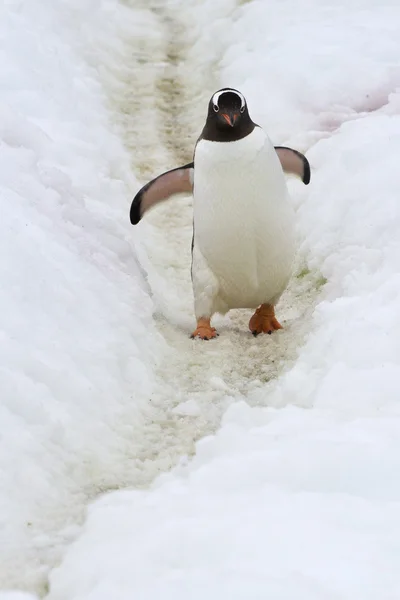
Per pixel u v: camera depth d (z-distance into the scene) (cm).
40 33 1823
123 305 1045
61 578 646
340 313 996
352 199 1305
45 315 923
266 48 1900
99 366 917
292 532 604
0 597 627
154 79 1959
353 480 670
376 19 1950
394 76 1700
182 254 1380
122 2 2297
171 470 807
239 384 996
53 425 809
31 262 968
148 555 616
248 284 1131
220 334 1150
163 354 1048
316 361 938
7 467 745
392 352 874
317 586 541
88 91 1755
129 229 1327
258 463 714
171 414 919
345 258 1202
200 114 1819
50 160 1344
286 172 1220
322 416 800
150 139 1731
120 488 788
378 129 1487
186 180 1166
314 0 2075
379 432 731
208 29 2122
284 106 1686
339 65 1734
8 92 1521
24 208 1095
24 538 702
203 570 580
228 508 656
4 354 836
